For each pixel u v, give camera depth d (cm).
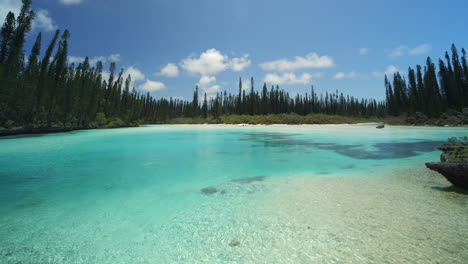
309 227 374
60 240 340
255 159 1087
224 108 8206
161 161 1044
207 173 807
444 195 522
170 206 482
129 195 561
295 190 587
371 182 652
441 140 1848
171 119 7962
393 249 304
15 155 1180
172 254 303
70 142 1803
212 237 347
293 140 1961
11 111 2542
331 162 995
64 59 3944
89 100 4078
